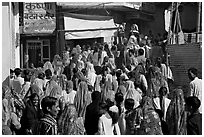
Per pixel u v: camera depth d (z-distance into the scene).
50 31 24.03
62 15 24.44
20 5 23.64
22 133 8.28
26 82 13.24
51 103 6.77
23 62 23.64
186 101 7.99
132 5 26.00
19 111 10.38
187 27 24.44
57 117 7.60
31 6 23.80
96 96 8.63
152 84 12.25
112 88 13.27
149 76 14.60
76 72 14.12
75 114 7.48
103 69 14.75
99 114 7.83
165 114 9.35
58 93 11.48
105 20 25.30
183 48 17.77
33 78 14.16
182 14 24.42
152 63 18.67
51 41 24.22
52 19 24.05
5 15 16.03
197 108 7.90
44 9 23.94
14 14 20.59
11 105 9.81
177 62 17.97
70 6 24.38
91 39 25.00
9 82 14.05
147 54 21.47
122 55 20.20
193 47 17.56
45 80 13.51
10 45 16.62
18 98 10.58
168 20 26.03
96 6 24.78
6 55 15.43
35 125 7.88
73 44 25.00
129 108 8.20
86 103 10.89
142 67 15.78
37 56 24.14
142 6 26.50
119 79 14.52
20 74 14.19
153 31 26.72
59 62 18.61
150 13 26.59
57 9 24.30
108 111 7.80
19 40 22.20
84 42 25.11
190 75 11.39
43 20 23.98
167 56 18.64
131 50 19.66
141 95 11.52
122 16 26.58
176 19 20.66
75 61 17.81
